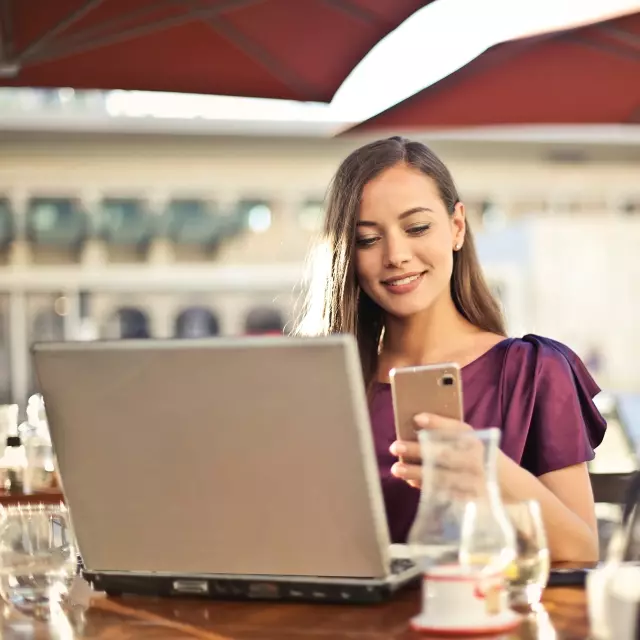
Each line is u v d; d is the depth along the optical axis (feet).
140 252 62.13
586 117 13.25
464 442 4.16
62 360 4.73
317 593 4.62
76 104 63.36
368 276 6.70
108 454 4.78
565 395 6.40
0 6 11.13
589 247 40.09
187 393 4.53
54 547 5.15
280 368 4.34
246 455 4.51
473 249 7.04
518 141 66.90
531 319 40.11
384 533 4.47
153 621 4.55
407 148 6.74
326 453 4.39
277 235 65.05
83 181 63.36
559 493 6.27
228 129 64.13
